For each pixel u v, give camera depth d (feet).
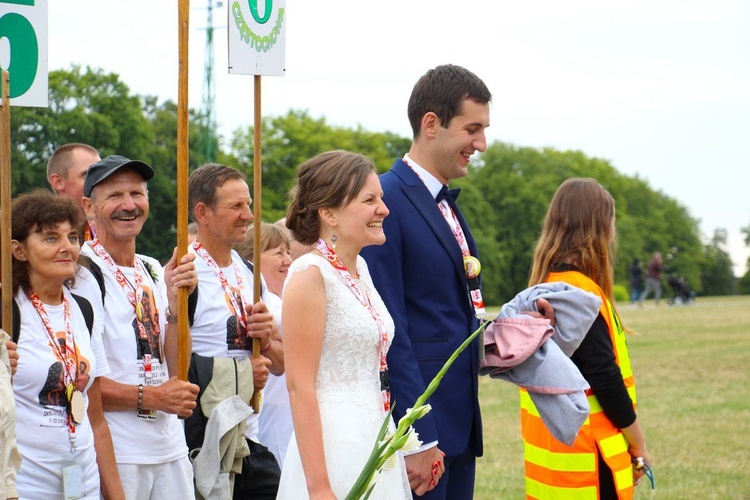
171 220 181.98
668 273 343.46
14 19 16.21
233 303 19.57
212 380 18.62
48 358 15.52
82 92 169.68
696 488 31.32
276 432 21.74
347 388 14.32
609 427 19.10
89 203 17.83
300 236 14.88
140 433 17.15
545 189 291.38
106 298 17.28
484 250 273.95
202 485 18.30
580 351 18.92
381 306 15.08
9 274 15.10
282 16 19.12
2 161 15.14
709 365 64.44
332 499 13.60
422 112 18.03
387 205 17.47
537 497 19.47
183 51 16.37
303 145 241.76
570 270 19.54
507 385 57.52
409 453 16.43
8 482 13.50
